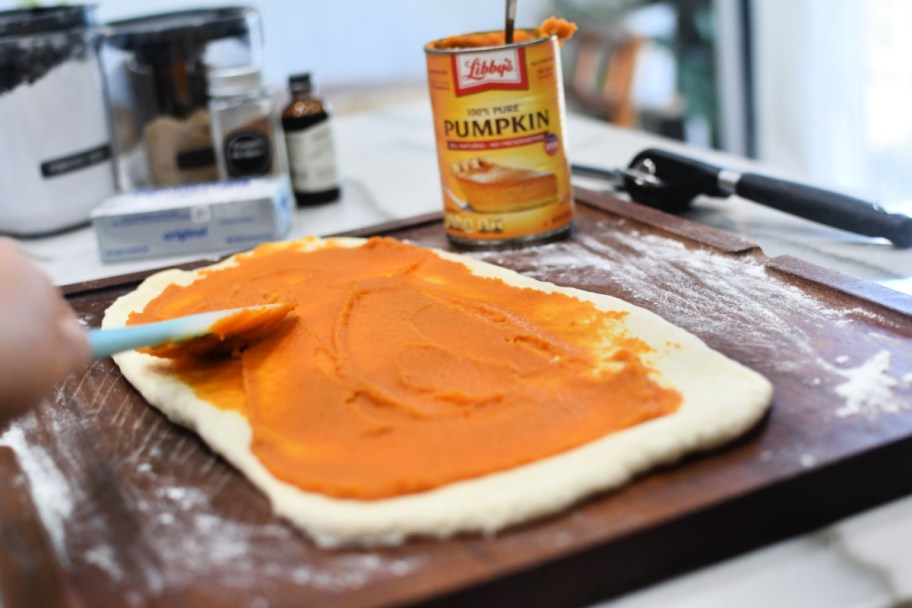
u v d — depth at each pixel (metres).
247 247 0.80
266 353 0.59
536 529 0.45
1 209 0.88
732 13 1.52
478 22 1.66
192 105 0.91
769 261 0.65
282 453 0.50
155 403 0.57
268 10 1.55
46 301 0.47
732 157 0.93
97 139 0.90
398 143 1.10
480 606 0.43
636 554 0.45
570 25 0.71
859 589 0.44
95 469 0.53
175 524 0.48
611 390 0.52
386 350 0.58
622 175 0.81
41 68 0.85
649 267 0.67
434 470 0.48
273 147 0.90
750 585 0.45
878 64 1.28
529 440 0.50
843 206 0.69
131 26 0.91
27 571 0.47
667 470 0.48
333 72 1.62
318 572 0.44
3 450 0.55
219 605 0.42
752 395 0.51
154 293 0.69
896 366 0.54
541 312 0.61
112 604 0.43
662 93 1.66
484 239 0.72
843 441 0.49
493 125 0.70
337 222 0.85
